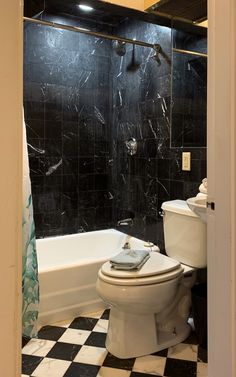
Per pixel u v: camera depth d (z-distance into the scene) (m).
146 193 2.63
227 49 0.97
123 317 1.77
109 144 3.02
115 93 2.94
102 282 1.75
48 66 2.63
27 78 2.54
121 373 1.63
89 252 2.84
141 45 2.42
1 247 0.50
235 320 1.00
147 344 1.80
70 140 2.79
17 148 0.51
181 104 2.28
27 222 1.32
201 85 2.13
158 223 2.51
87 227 2.93
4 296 0.50
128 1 2.25
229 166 0.98
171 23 2.34
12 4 0.49
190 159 2.21
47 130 2.66
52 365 1.69
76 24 2.76
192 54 2.21
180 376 1.61
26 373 1.62
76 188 2.85
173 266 1.84
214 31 1.02
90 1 2.23
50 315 2.12
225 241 1.00
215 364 1.07
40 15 2.47
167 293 1.77
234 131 0.97
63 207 2.79
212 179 1.08
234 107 0.96
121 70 2.85
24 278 1.34
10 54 0.49
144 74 2.60
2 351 0.50
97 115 2.93
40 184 2.66
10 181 0.50
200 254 1.94
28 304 1.37
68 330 2.04
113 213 3.04
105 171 3.01
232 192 0.98
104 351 1.82
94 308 2.29
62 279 2.15
